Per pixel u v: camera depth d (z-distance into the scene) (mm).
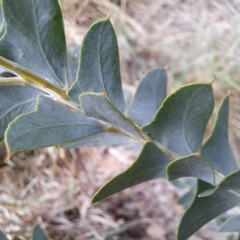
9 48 102
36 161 399
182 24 521
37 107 100
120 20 502
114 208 387
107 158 422
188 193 210
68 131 103
